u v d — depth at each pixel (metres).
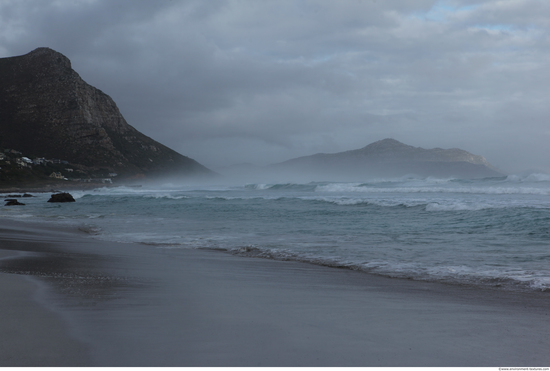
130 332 3.22
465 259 8.34
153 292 4.88
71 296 4.41
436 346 3.15
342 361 2.76
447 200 25.02
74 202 39.03
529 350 3.12
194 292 4.98
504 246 10.12
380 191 41.59
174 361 2.66
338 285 5.93
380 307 4.50
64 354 2.71
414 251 9.46
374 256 8.79
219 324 3.54
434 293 5.43
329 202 27.61
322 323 3.71
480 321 3.95
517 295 5.35
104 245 10.77
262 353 2.86
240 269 7.24
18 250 9.15
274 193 46.53
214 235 13.19
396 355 2.93
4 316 3.52
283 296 4.96
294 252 9.38
